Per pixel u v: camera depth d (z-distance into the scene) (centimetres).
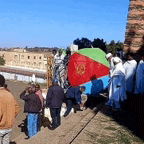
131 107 678
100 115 630
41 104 691
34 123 668
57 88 700
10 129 391
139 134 486
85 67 1063
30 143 573
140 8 700
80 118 736
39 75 4916
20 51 6838
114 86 671
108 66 1073
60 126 671
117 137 470
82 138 461
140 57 716
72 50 1134
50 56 1120
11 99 386
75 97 811
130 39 722
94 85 1064
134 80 715
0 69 5841
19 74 5291
